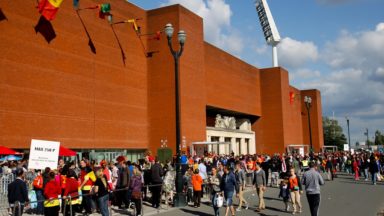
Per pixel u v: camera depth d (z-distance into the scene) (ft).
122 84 119.03
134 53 126.00
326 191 84.58
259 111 215.31
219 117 182.70
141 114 126.62
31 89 89.61
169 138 126.31
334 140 439.63
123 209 61.16
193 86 137.59
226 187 51.96
